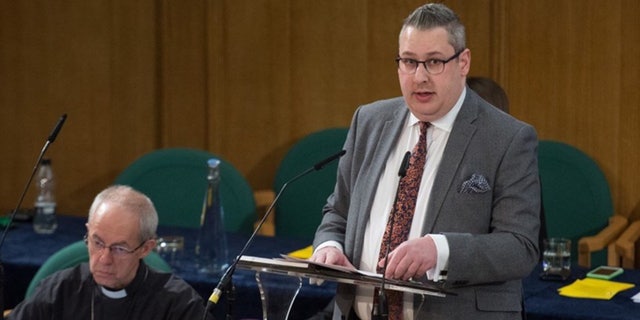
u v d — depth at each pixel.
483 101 6.35
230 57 12.31
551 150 10.76
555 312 7.51
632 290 8.09
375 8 11.70
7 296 9.28
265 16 12.14
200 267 8.78
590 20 10.94
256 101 12.29
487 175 6.08
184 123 12.50
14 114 12.63
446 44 5.91
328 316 7.30
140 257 7.09
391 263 5.73
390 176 6.35
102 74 12.49
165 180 11.09
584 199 10.62
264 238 10.11
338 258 6.14
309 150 11.42
